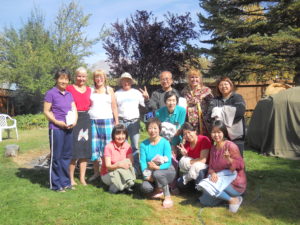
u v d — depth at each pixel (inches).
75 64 785.6
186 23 629.9
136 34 621.6
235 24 568.7
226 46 540.1
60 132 168.6
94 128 187.3
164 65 605.9
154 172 152.8
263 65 534.9
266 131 275.6
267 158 260.1
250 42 519.5
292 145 261.9
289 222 131.8
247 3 601.6
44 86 659.4
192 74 177.9
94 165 194.4
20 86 693.3
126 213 139.6
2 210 141.4
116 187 165.2
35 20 821.2
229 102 164.6
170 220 133.6
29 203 150.3
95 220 131.4
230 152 148.9
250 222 131.6
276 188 176.9
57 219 132.7
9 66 730.8
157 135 160.9
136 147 204.5
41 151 298.8
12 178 196.2
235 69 561.9
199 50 600.1
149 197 162.9
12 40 777.6
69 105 171.9
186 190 171.9
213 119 165.0
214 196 146.6
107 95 190.2
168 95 170.7
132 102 202.7
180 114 173.6
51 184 171.3
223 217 136.9
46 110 166.4
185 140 171.2
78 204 149.7
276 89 382.0
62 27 815.1
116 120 198.1
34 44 788.6
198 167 158.7
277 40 487.2
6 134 444.8
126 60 631.8
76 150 178.4
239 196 150.9
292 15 534.9
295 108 261.3
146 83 625.9
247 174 206.4
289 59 524.1
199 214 140.0
